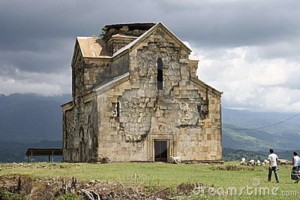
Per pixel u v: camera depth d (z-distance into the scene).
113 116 54.53
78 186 33.38
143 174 39.22
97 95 54.16
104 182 33.47
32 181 37.03
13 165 49.69
